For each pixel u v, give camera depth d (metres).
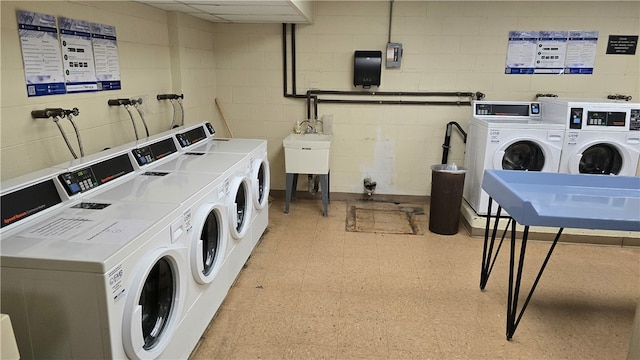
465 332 2.44
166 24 3.58
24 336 1.42
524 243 2.25
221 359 2.17
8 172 2.05
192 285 2.07
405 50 4.41
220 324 2.46
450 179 3.75
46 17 2.21
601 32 4.25
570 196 2.52
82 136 2.55
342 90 4.58
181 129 3.24
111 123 2.83
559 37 4.28
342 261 3.31
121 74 2.93
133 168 2.44
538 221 2.12
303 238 3.75
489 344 2.34
